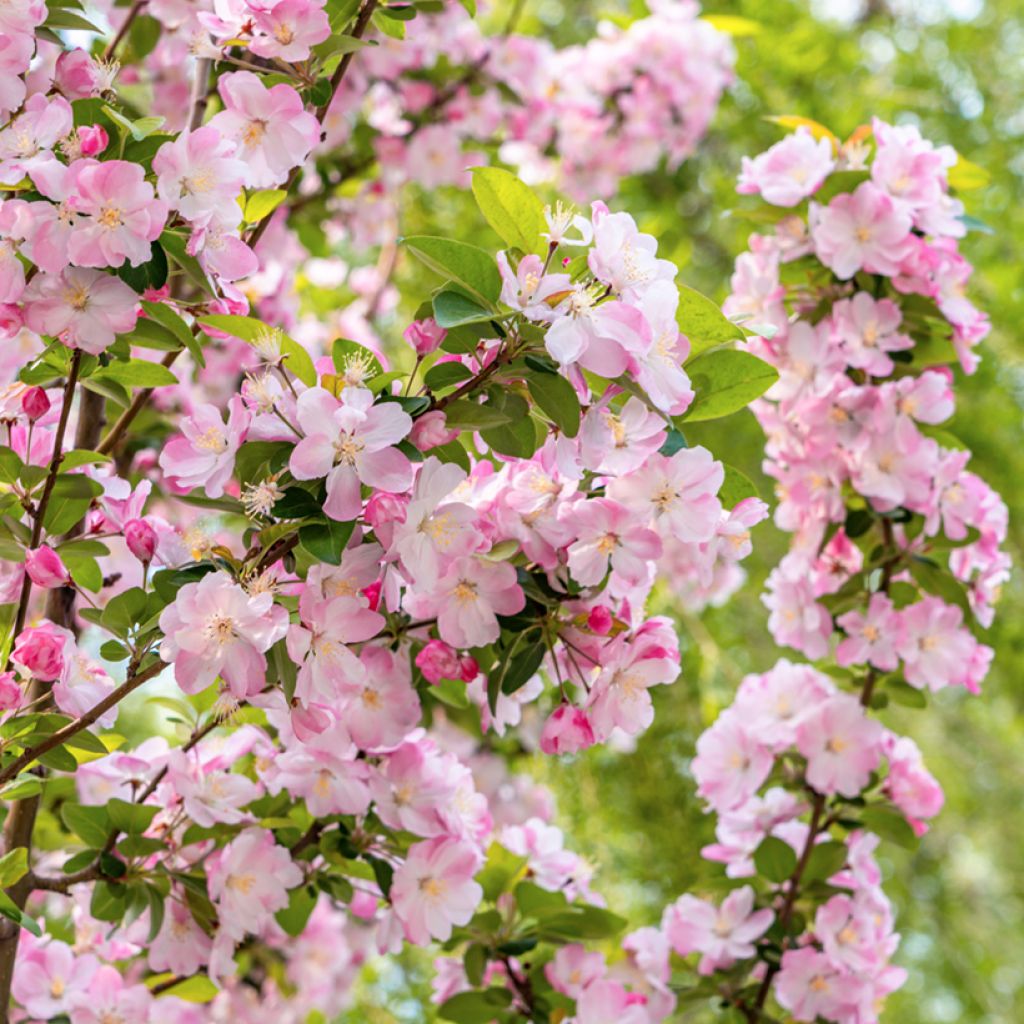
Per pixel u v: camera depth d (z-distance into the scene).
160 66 2.10
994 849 4.77
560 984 1.75
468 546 1.49
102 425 1.70
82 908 1.75
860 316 1.81
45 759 1.53
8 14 1.53
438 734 2.26
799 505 1.85
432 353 1.53
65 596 1.64
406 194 3.06
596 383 1.51
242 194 1.57
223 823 1.64
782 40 3.59
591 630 1.54
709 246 4.01
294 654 1.48
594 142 2.77
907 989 4.57
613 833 2.52
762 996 1.80
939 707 4.50
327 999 2.19
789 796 1.86
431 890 1.64
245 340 1.51
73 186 1.46
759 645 3.54
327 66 1.64
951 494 1.82
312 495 1.47
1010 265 3.58
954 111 4.03
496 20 3.55
